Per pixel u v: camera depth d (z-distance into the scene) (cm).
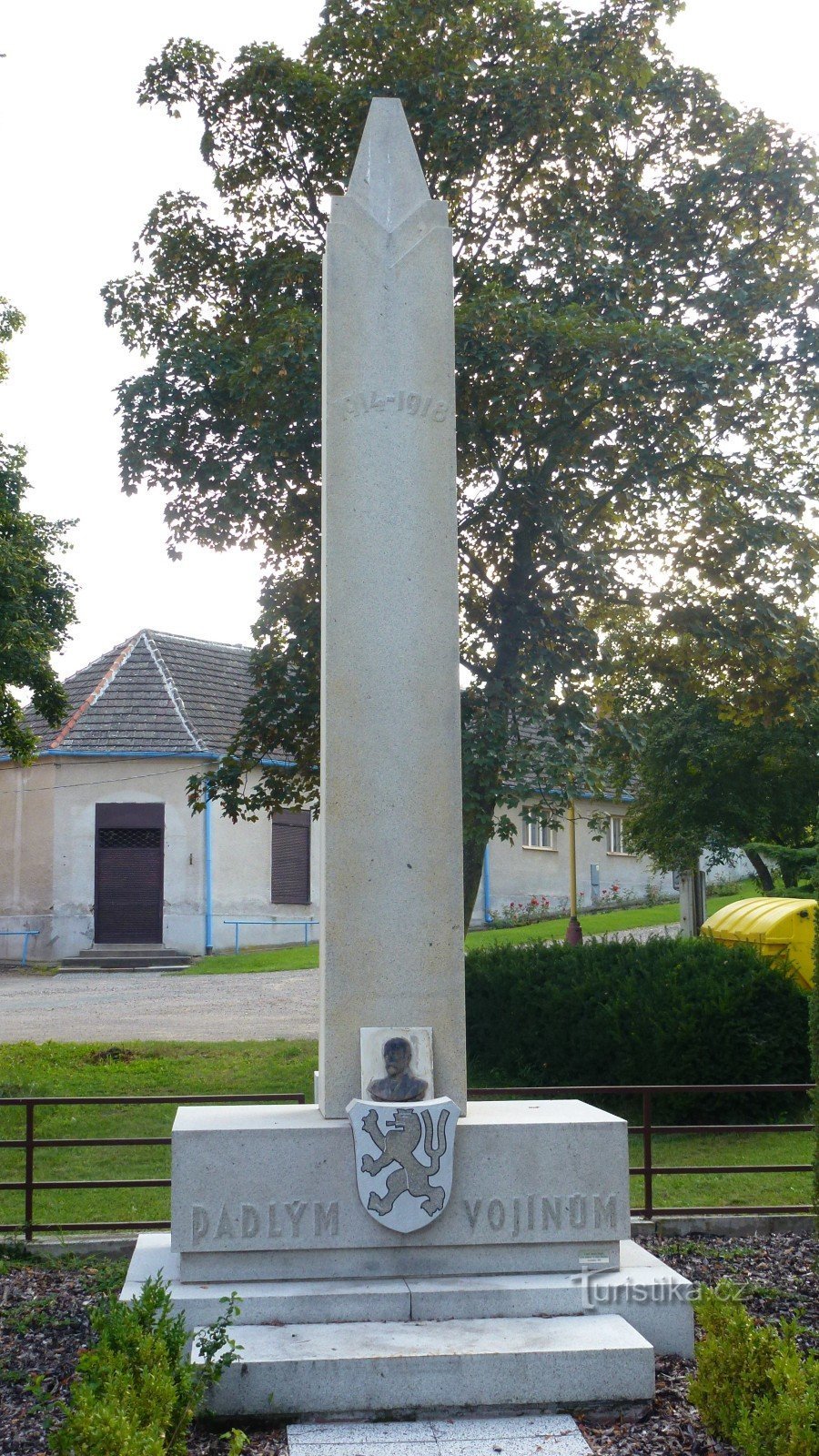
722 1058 1138
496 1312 489
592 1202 515
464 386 1252
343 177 1414
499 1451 411
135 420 1331
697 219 1498
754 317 1473
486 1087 1230
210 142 1423
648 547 1484
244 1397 434
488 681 1305
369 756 561
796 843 2161
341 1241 499
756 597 1423
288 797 1396
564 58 1367
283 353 1196
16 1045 1434
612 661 1489
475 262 1427
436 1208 502
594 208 1488
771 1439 374
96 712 2923
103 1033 1645
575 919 2395
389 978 545
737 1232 729
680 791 2145
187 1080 1250
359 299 592
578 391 1234
